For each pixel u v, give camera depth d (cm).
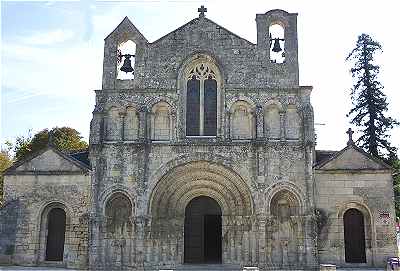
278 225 3053
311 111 3159
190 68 3338
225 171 3100
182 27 3362
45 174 3166
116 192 3097
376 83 4575
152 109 3234
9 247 3070
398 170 4416
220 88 3253
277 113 3203
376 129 4491
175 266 3039
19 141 6469
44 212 3153
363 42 4662
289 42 3319
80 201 3114
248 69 3262
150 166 3123
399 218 4562
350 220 3091
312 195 3017
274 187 3048
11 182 3177
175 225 3130
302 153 3097
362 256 3030
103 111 3238
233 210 3106
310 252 2939
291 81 3231
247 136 3175
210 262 3250
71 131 6122
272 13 3372
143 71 3303
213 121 3259
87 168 3150
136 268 2977
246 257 3011
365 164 3100
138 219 3036
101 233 3053
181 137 3177
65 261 3050
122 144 3159
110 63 3334
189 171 3131
